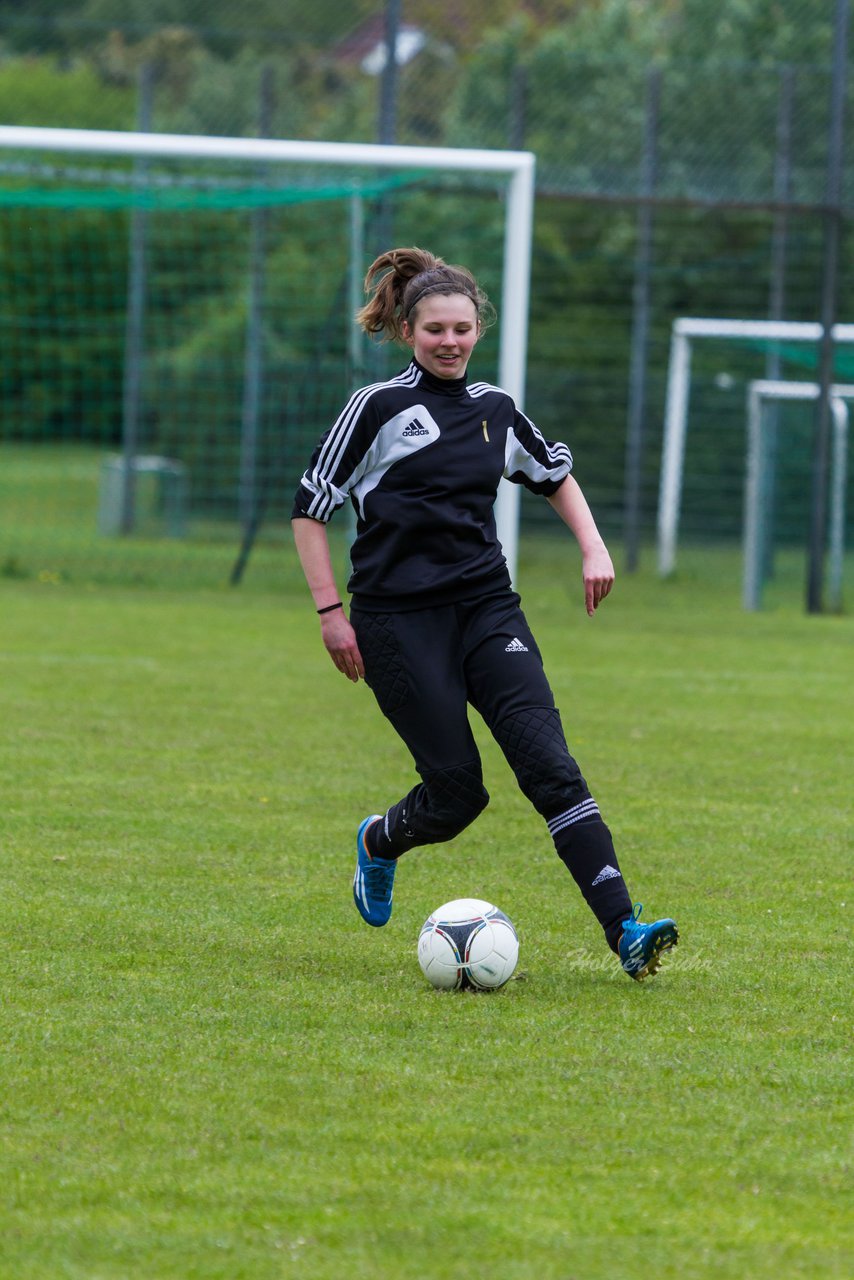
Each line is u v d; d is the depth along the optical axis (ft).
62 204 174.91
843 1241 30.45
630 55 252.01
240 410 236.63
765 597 192.65
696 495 265.95
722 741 93.20
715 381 264.72
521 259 151.12
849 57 231.30
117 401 259.60
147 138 150.82
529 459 49.75
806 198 232.32
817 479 172.55
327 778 79.92
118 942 51.24
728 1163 34.04
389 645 47.57
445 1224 30.94
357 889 52.01
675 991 47.03
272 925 53.88
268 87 216.33
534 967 49.65
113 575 184.14
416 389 47.67
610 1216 31.40
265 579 185.47
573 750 89.30
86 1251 29.76
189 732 91.61
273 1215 31.27
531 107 235.20
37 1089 37.88
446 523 47.29
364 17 260.42
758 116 233.14
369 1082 38.70
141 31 206.39
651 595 189.47
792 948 52.11
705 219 264.11
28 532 223.71
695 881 61.36
